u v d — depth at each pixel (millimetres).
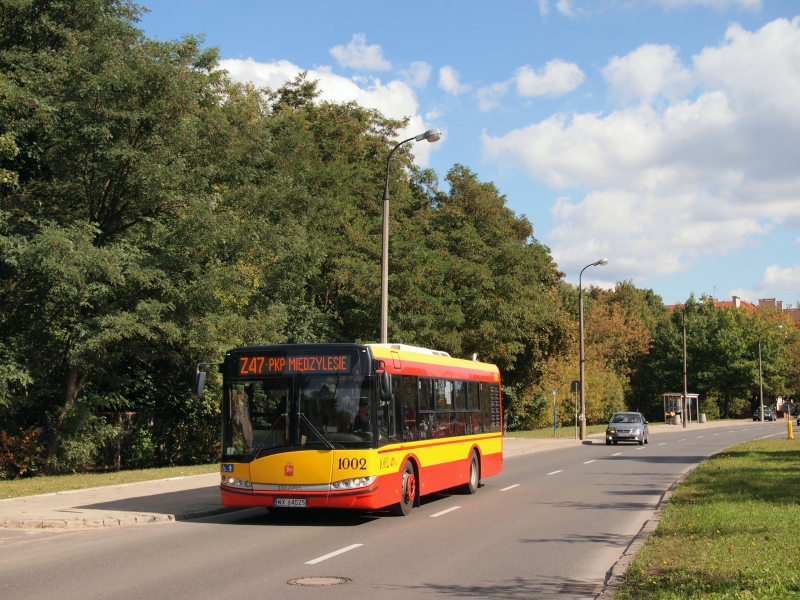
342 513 15594
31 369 23625
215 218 25078
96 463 28297
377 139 41344
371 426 13633
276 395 13875
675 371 96188
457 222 38156
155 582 8992
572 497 18297
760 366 92312
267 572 9602
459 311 34250
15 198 24297
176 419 31969
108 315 23156
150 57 24234
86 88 22969
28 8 23953
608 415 77438
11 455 24422
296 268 29656
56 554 10922
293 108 45844
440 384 17391
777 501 15031
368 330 34906
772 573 8398
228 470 13828
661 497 18141
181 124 25312
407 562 10312
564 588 8758
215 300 26219
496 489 20250
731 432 61375
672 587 7969
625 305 103062
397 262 33469
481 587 8789
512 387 53281
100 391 28781
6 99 21859
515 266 37938
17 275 24047
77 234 22312
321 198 33000
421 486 15891
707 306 100750
